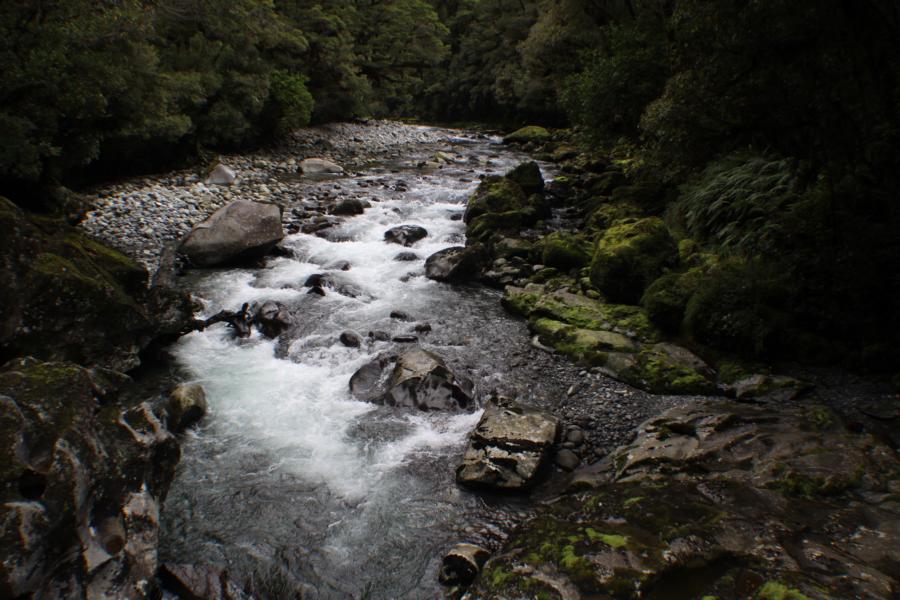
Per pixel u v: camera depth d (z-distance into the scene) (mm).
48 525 3105
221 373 7164
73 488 3379
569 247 10383
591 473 5336
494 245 11469
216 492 5125
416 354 7066
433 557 4484
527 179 14719
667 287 8117
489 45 43281
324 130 28828
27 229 6539
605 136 15305
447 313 9031
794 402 6215
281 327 8211
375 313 8891
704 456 5172
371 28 36781
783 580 3402
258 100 20078
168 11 17844
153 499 4109
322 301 9227
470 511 4969
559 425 5941
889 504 4301
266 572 4309
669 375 6895
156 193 13891
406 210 14211
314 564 4402
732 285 7551
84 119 11453
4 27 9672
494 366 7453
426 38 40312
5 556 2850
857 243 6742
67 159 11531
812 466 4828
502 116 45719
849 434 5324
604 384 6996
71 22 10633
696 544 3826
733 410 6000
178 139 16609
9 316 5961
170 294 7984
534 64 29938
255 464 5523
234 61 19828
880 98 6539
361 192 15828
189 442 5816
